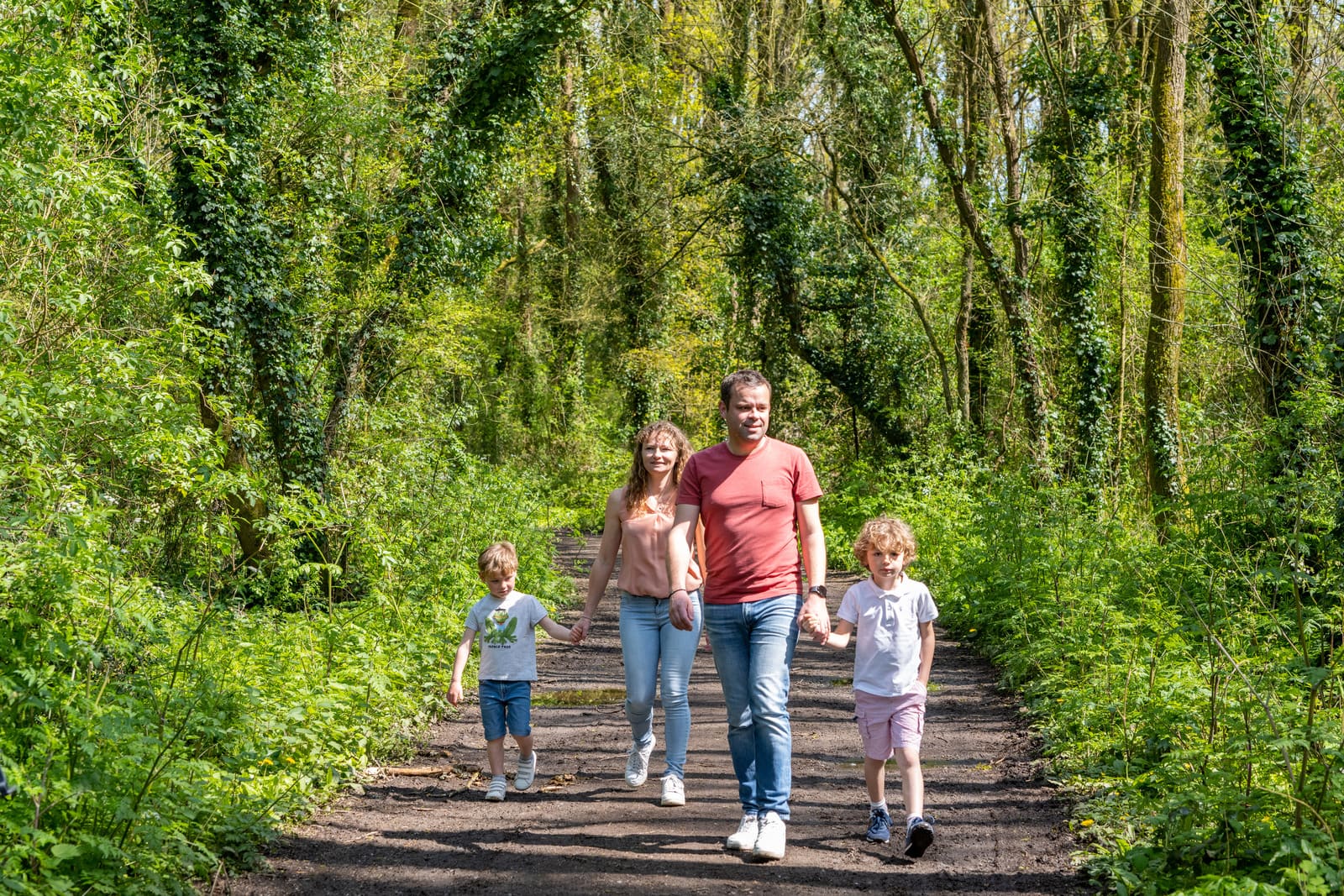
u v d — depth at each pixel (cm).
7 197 696
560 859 486
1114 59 1956
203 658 627
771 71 2670
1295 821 428
